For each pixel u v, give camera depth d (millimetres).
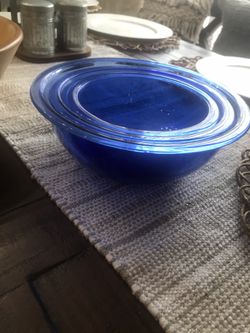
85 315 286
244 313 273
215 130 338
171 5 1357
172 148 302
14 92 580
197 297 283
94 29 854
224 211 384
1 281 304
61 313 285
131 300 301
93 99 386
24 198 390
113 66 454
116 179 366
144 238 335
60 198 370
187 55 899
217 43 1403
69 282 310
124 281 296
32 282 307
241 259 326
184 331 254
